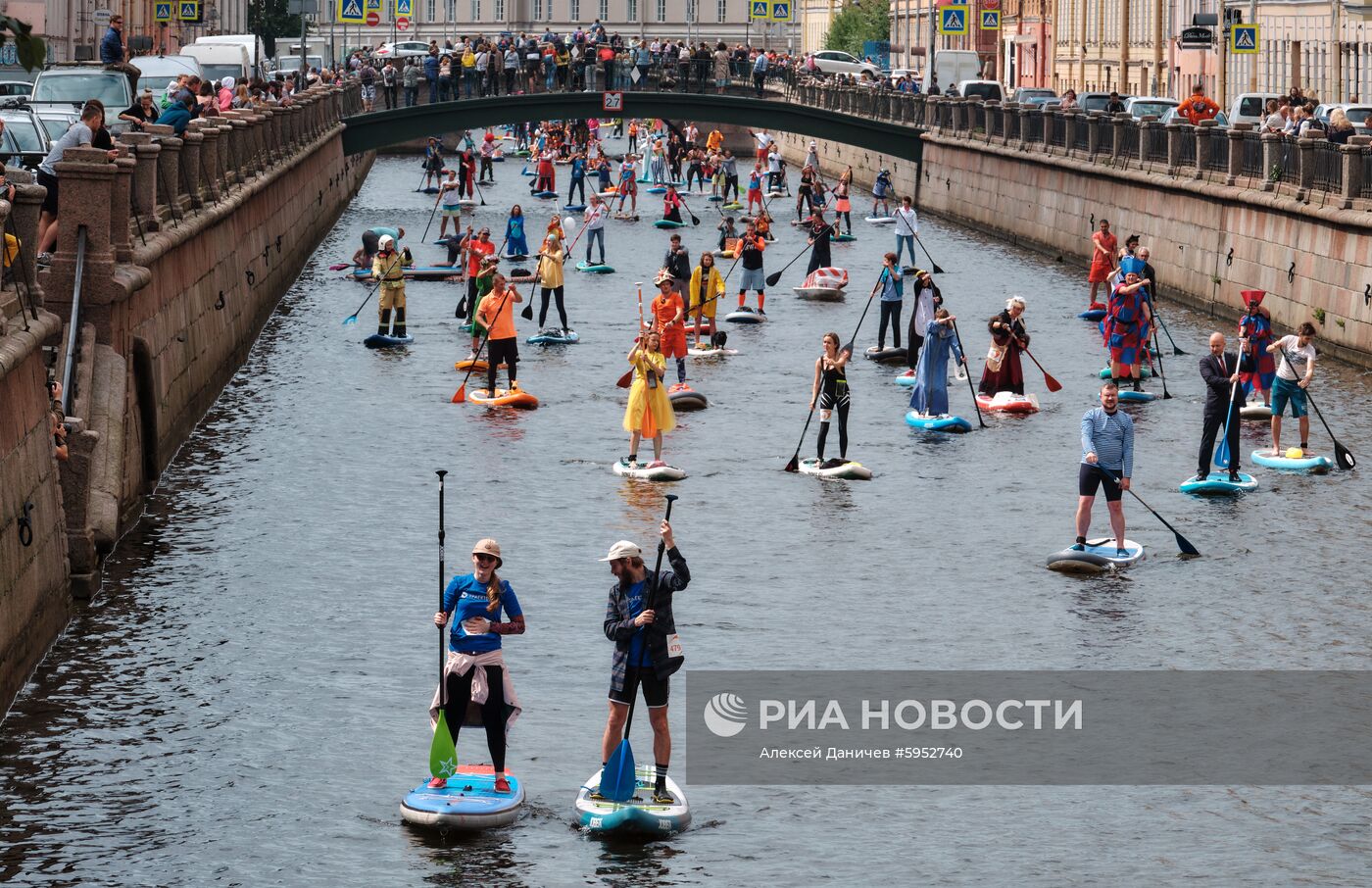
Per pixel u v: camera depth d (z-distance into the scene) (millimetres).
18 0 125625
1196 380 67250
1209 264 83250
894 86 156375
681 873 27266
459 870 27250
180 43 176750
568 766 31188
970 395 64562
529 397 62219
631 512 48062
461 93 136875
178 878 26906
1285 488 50781
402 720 33219
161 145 54406
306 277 96125
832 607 40000
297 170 98500
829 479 51844
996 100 138875
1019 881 27109
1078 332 78812
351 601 40094
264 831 28516
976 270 101688
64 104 77000
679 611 39656
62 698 34031
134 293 47312
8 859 27484
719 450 55781
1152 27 161500
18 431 35000
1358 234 68062
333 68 165250
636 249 114250
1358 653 37125
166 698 34094
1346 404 61406
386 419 59719
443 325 80562
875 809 29828
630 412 52438
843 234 119875
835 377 53000
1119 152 96125
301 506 48312
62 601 38000
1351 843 28562
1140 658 36844
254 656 36469
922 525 46875
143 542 44562
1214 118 96438
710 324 74688
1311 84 128750
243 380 66438
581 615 39219
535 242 116312
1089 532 46250
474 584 29344
